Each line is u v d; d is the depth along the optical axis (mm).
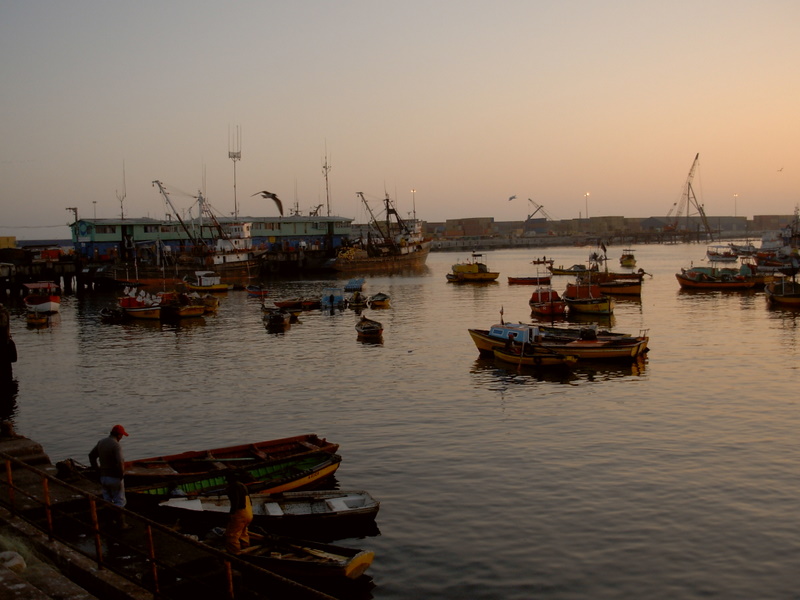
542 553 20500
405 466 28047
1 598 11094
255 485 23000
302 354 56094
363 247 184875
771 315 74625
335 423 34719
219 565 14586
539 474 26781
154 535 15797
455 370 47906
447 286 125938
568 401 38281
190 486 22797
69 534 15711
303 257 164500
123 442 32500
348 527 21750
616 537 21406
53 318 87000
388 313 84750
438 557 20359
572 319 76688
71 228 147375
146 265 135000
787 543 20781
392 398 39875
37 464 20484
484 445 30562
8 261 141625
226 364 52469
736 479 25781
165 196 137875
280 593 17391
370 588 18672
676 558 20062
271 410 37719
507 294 108438
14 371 51938
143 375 49031
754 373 44125
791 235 153750
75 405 40281
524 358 48188
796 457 27953
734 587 18500
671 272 157750
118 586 13164
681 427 32562
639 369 46781
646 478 26078
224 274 136625
